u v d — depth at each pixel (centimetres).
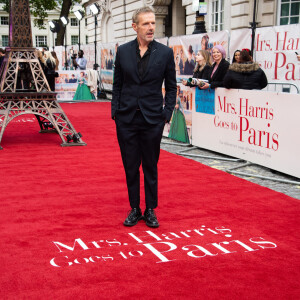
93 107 1494
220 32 890
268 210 438
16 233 375
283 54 794
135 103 380
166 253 334
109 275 296
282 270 304
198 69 794
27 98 822
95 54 1848
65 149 777
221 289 276
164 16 2088
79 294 270
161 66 377
